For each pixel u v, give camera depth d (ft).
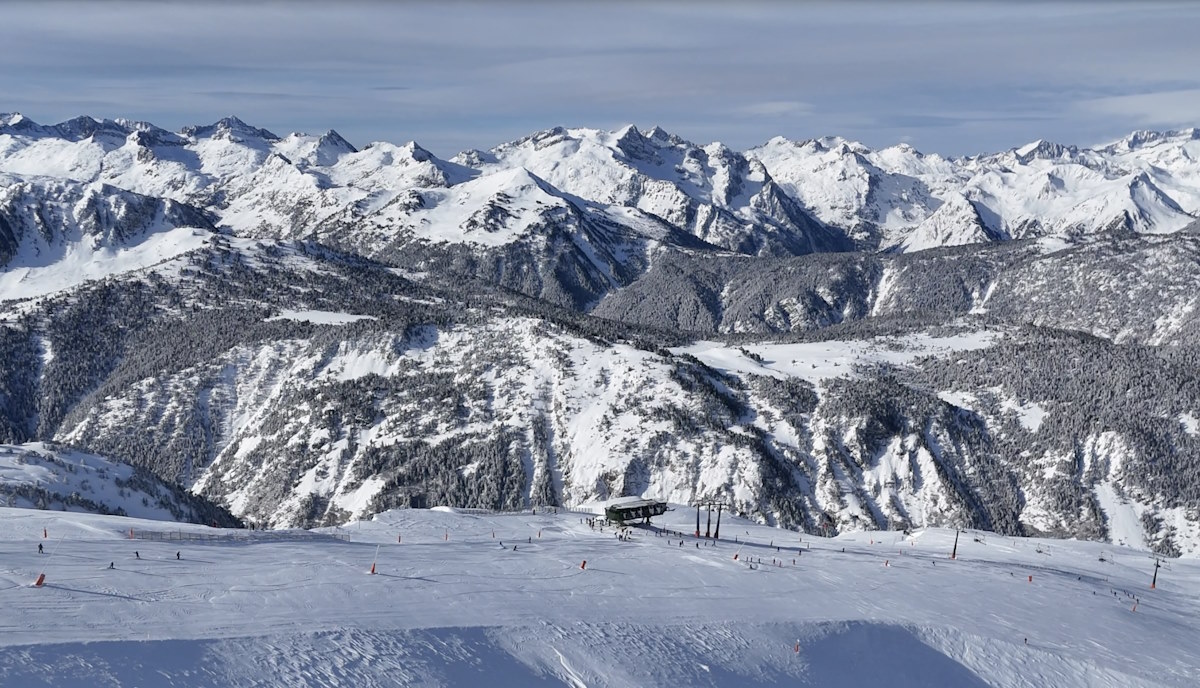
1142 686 392.68
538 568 459.73
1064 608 483.10
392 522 618.44
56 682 266.57
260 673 293.84
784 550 583.17
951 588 501.15
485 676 319.47
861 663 385.29
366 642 322.96
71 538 460.55
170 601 347.36
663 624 382.22
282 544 495.41
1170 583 601.62
